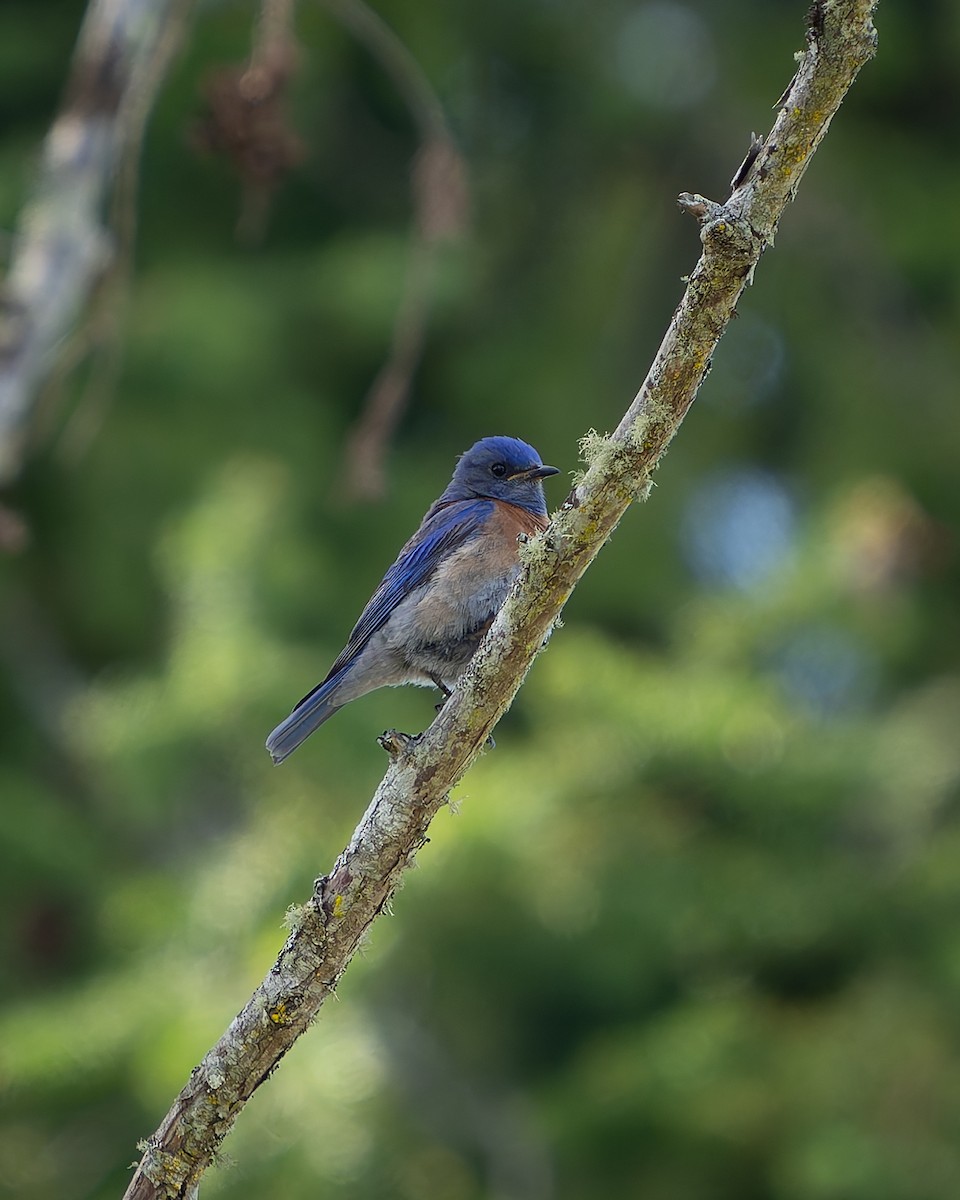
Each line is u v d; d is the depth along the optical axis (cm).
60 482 1900
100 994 1342
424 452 1941
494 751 1499
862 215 2102
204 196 1969
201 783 1541
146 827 1645
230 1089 630
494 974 1488
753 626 1553
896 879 1426
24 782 1712
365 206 2027
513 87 2173
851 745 1421
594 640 1432
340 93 2064
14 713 1917
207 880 1380
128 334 1783
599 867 1395
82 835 1658
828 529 1625
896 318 2070
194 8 1170
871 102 2197
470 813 1316
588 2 2134
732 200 570
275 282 1889
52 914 1675
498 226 2081
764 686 1442
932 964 1381
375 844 627
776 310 2116
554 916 1384
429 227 1084
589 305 2050
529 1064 1541
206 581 1512
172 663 1494
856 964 1430
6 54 1991
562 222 2116
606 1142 1390
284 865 1315
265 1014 627
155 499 1847
